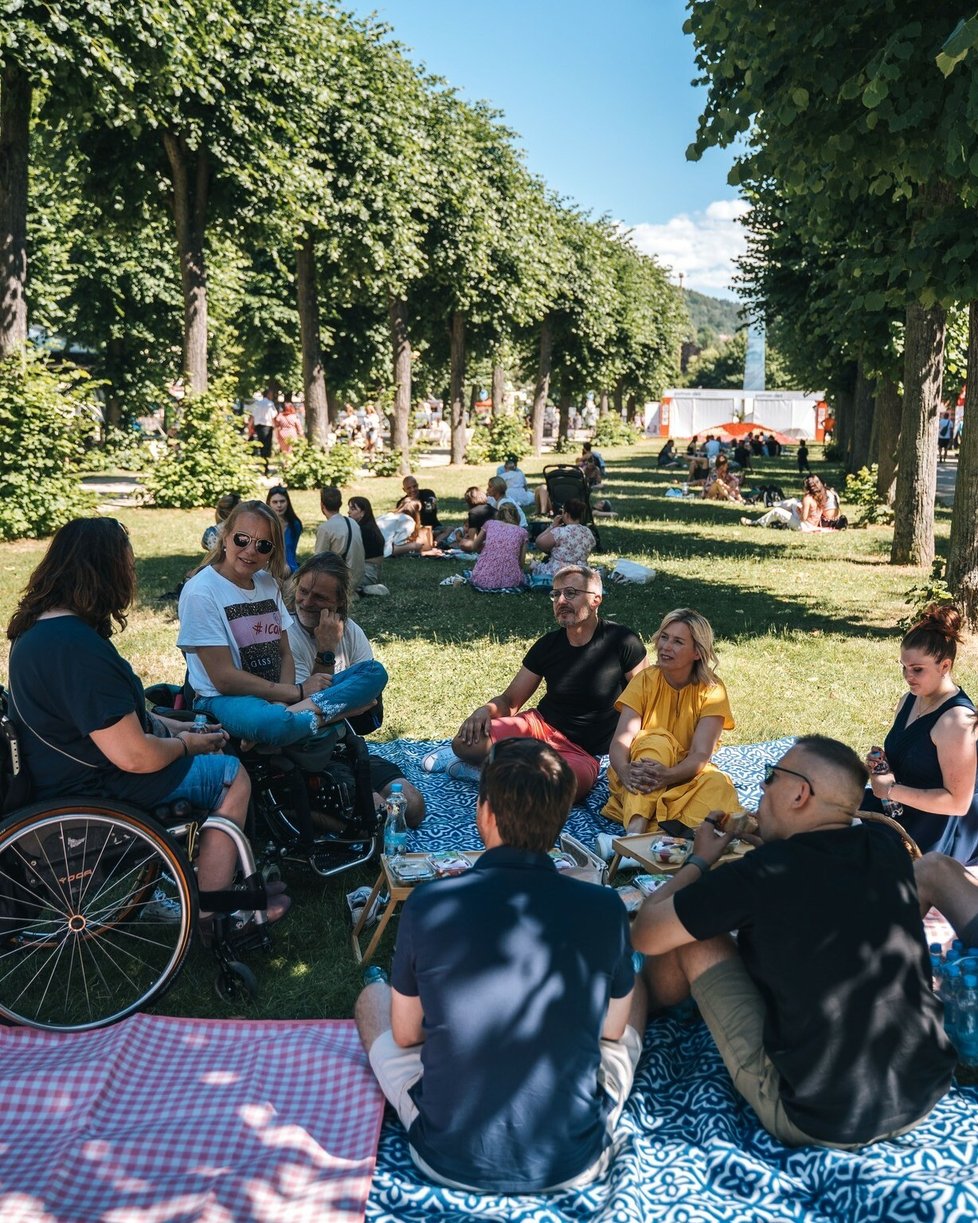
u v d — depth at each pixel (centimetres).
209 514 2033
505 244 3484
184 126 1911
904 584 1416
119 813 370
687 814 506
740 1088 309
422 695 829
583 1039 274
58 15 1423
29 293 3094
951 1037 342
